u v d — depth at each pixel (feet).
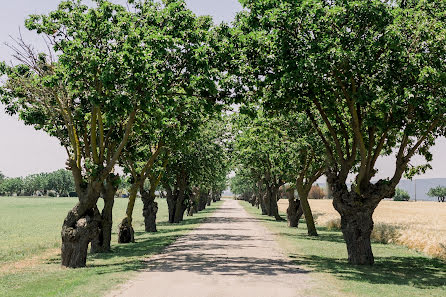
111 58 47.34
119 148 52.70
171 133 76.18
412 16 44.91
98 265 50.65
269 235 89.35
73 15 50.62
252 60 50.60
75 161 52.54
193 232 95.61
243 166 154.51
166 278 38.70
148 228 106.22
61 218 178.50
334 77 47.39
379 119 47.47
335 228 120.26
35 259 61.67
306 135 73.15
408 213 192.13
